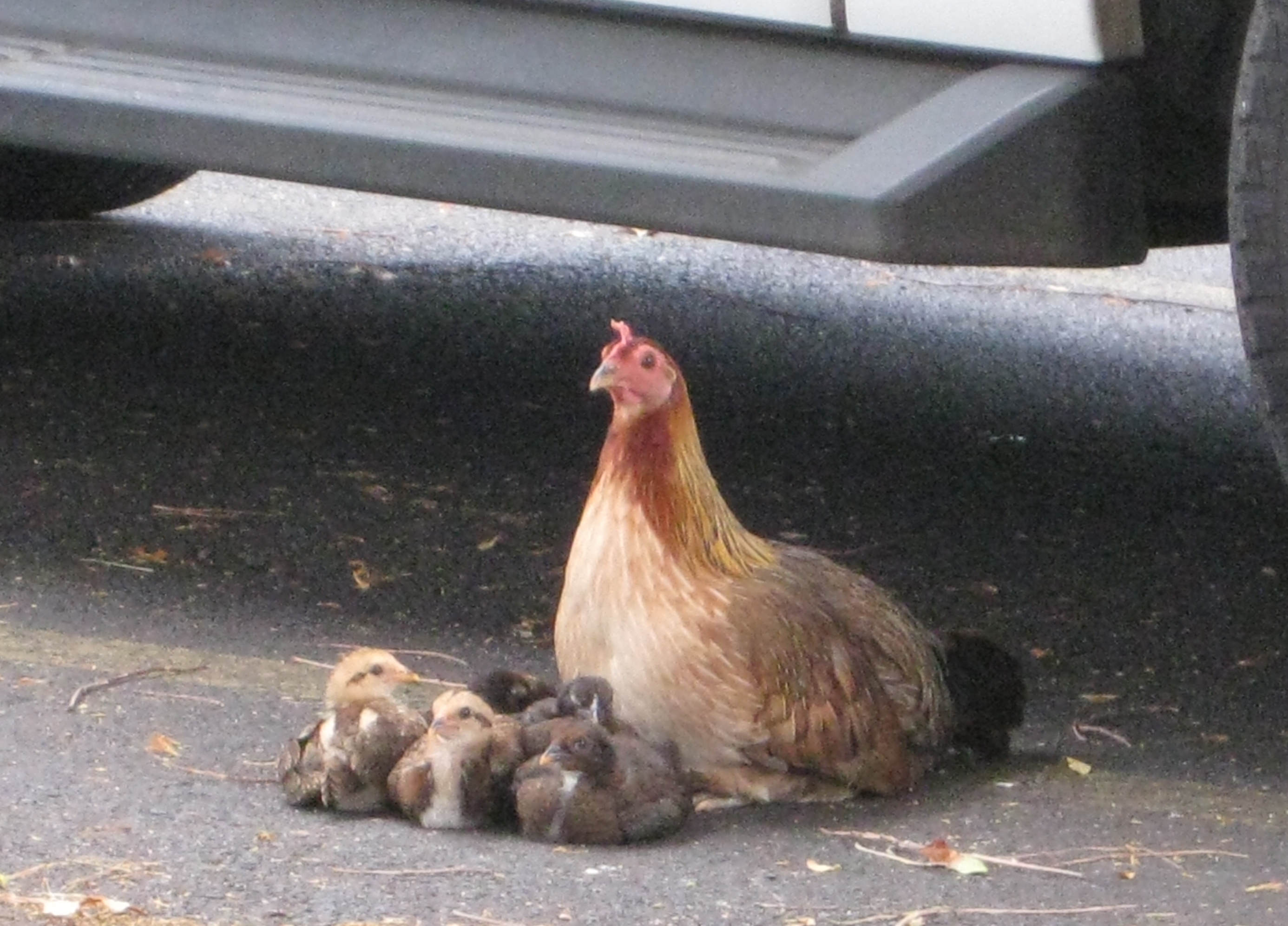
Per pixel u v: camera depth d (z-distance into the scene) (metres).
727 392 17.67
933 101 9.70
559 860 9.00
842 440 16.42
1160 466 16.23
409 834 9.27
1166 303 22.70
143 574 12.69
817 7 10.07
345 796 9.34
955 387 18.38
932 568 13.62
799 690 9.56
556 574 13.16
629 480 9.65
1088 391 18.53
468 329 19.27
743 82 10.30
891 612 10.42
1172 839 9.48
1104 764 10.54
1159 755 10.66
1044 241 9.61
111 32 11.66
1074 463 16.19
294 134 10.65
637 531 9.60
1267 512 15.12
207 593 12.46
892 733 9.91
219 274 20.81
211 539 13.37
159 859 8.70
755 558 10.18
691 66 10.40
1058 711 11.30
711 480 9.96
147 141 11.05
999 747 10.56
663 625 9.51
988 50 9.78
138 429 15.52
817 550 13.86
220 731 10.36
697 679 9.46
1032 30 9.63
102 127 11.14
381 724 9.41
